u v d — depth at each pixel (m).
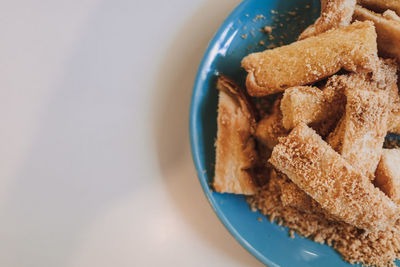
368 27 0.35
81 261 0.44
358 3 0.38
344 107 0.36
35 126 0.44
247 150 0.39
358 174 0.34
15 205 0.44
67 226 0.44
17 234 0.44
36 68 0.44
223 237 0.42
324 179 0.34
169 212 0.43
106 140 0.44
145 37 0.43
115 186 0.43
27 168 0.44
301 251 0.39
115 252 0.43
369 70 0.35
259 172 0.40
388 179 0.35
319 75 0.35
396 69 0.36
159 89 0.43
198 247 0.43
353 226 0.38
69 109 0.44
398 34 0.35
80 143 0.44
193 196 0.43
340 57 0.35
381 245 0.37
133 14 0.43
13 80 0.44
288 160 0.34
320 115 0.36
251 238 0.39
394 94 0.36
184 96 0.43
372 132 0.35
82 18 0.44
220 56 0.39
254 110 0.40
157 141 0.43
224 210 0.39
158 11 0.43
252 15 0.39
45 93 0.44
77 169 0.44
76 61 0.44
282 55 0.36
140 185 0.43
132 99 0.43
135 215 0.43
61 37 0.44
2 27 0.44
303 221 0.39
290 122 0.36
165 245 0.43
